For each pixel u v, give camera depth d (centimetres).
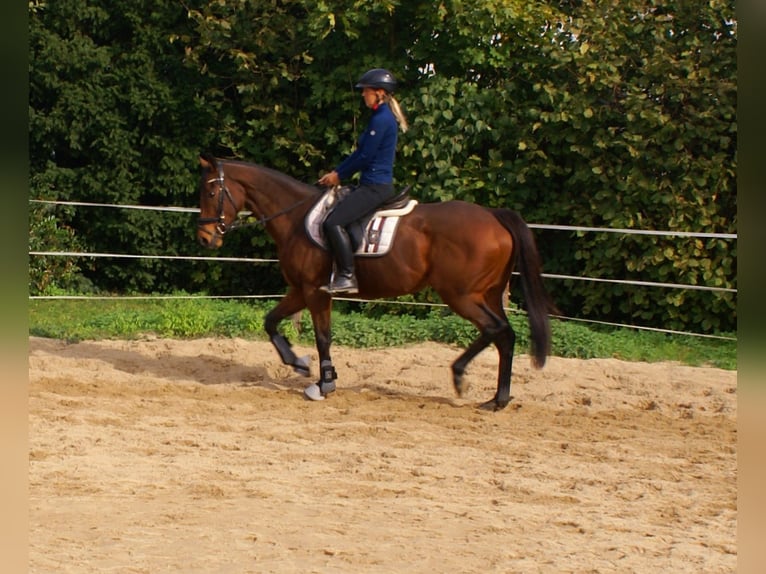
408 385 1125
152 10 1712
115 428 889
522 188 1580
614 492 750
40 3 1677
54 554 566
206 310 1446
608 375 1173
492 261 984
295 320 1175
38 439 831
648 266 1515
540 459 839
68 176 1708
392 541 615
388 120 984
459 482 764
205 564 562
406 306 1596
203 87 1723
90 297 1533
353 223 995
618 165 1512
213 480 742
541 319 974
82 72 1684
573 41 1560
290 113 1653
